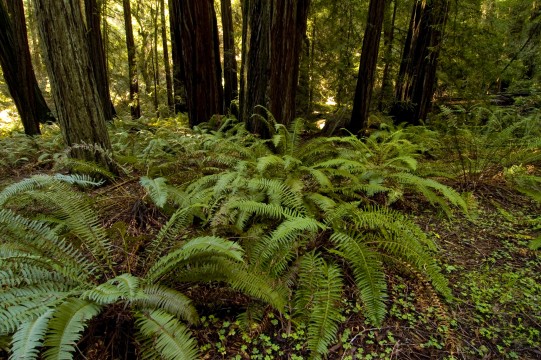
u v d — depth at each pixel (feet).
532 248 11.34
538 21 35.40
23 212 11.36
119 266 9.64
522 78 37.96
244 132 17.58
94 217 9.53
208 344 7.68
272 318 8.44
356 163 12.64
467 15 27.40
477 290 9.71
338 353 7.64
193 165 15.80
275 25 17.07
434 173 16.21
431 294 9.26
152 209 12.45
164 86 67.62
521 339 8.07
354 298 9.27
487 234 12.76
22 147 24.95
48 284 7.34
